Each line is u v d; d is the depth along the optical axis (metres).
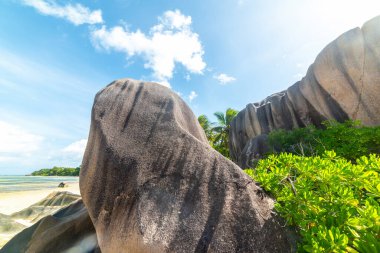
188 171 2.99
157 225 2.54
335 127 6.59
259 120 13.14
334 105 9.05
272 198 2.80
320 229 1.80
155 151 3.29
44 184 49.28
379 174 2.34
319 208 2.17
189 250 2.28
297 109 11.03
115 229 2.83
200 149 3.23
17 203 18.41
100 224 3.06
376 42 8.09
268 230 2.34
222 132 24.80
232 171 2.93
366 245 1.55
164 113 3.90
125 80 4.79
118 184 3.12
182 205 2.67
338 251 1.57
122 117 3.85
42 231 5.12
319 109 9.78
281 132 9.09
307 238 1.88
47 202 14.00
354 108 8.34
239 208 2.52
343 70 8.73
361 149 5.43
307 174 2.61
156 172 3.06
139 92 4.41
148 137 3.49
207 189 2.78
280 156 3.30
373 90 7.92
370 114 7.91
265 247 2.23
